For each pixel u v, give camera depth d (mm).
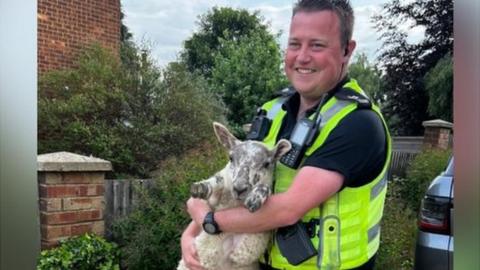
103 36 8539
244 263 1609
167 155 6895
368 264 1597
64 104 7070
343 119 1513
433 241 2959
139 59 7566
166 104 7258
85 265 4023
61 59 8141
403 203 5211
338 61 1615
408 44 9914
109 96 7223
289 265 1559
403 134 9680
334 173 1478
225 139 1604
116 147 6941
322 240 1516
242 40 8578
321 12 1587
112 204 4785
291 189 1486
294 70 1636
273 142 1716
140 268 4199
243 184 1471
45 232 4059
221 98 8109
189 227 1757
